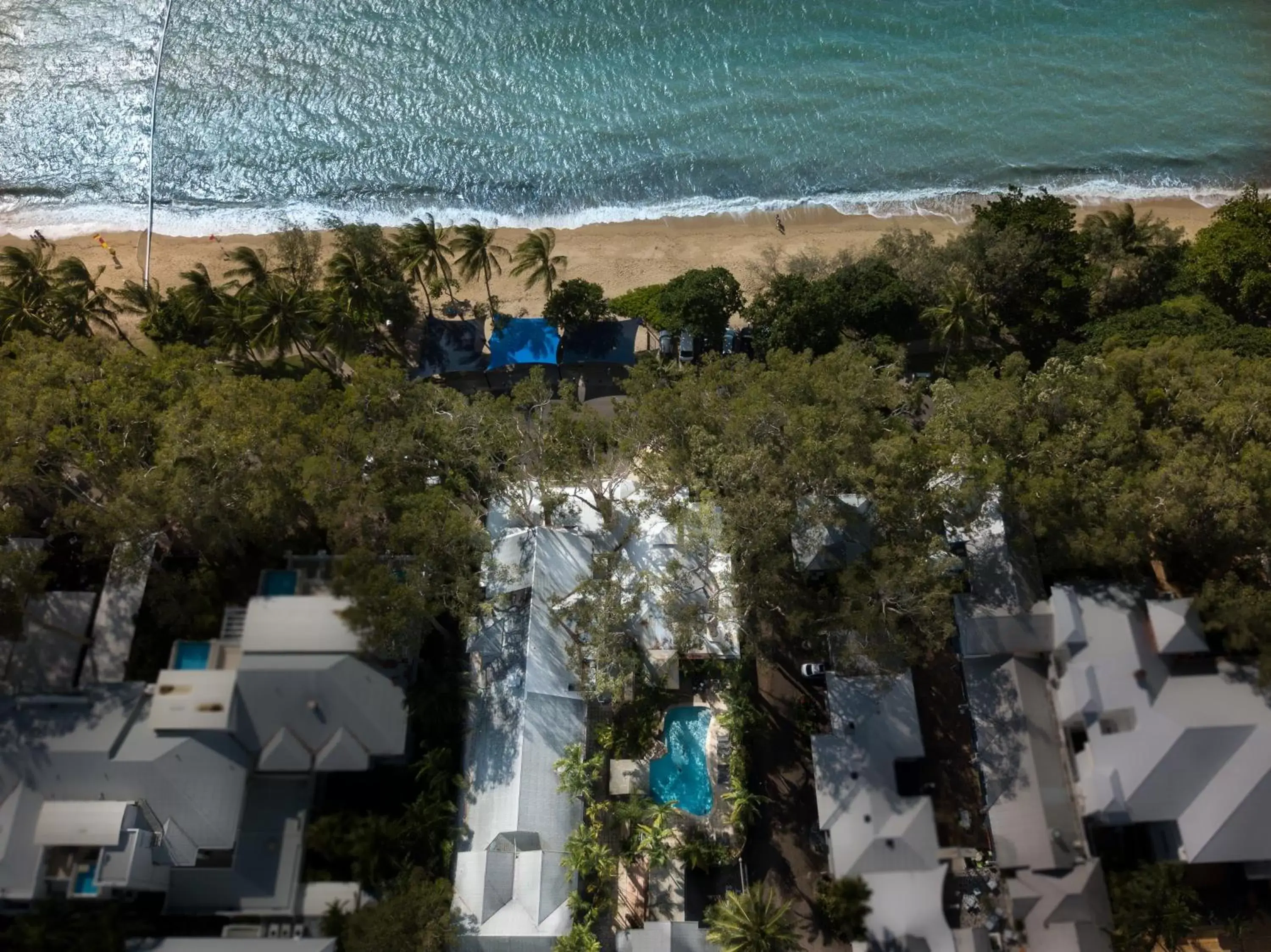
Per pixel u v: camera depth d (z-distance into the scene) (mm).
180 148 86500
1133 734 43812
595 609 45281
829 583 51531
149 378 52719
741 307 66250
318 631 44750
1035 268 65438
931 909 41438
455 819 44625
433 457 51062
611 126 88000
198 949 39375
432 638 50781
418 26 92500
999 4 94188
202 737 43125
